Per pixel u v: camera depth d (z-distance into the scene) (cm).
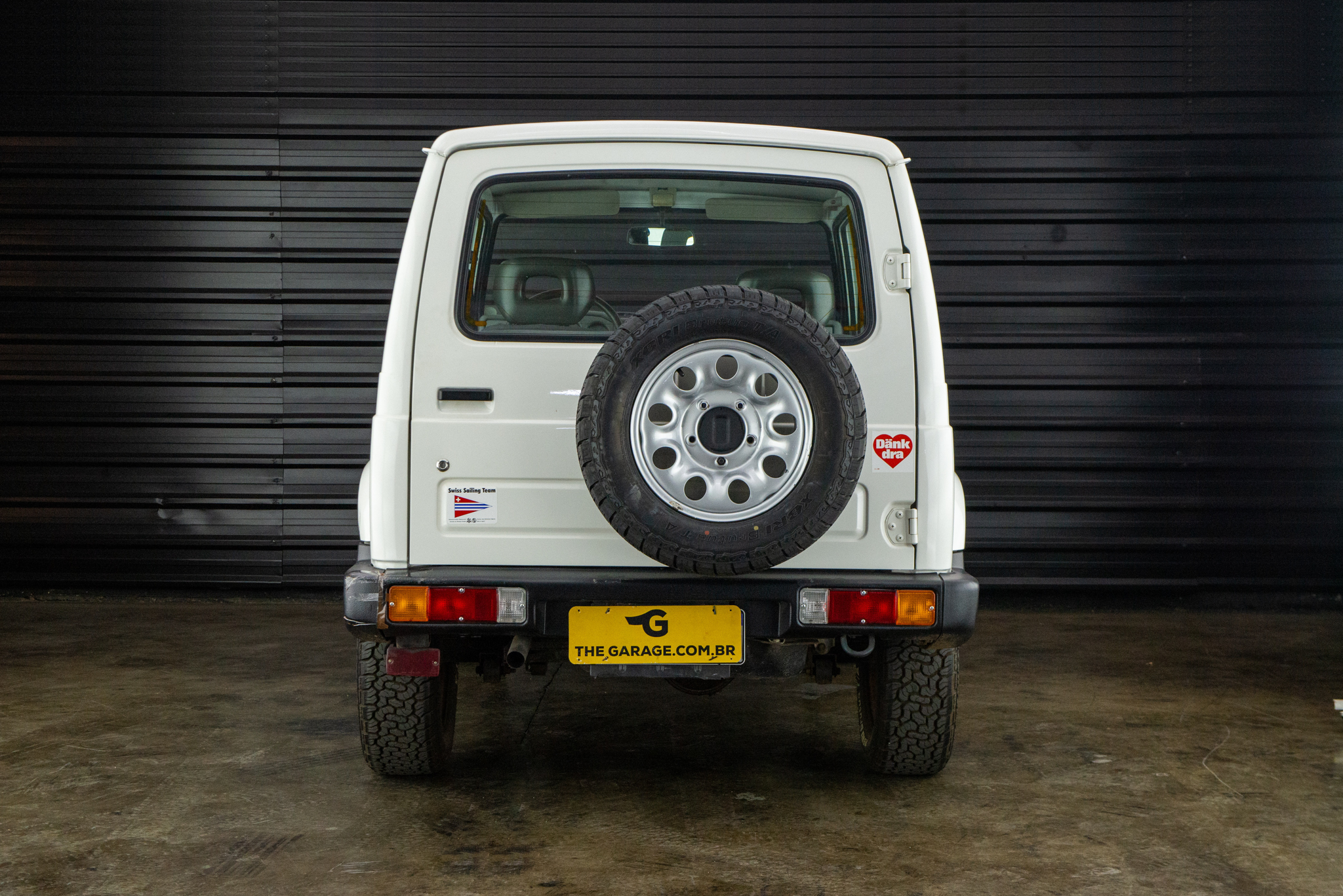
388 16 666
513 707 429
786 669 300
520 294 312
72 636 560
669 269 320
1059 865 273
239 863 270
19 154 662
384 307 672
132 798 317
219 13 663
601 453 257
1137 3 664
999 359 667
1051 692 459
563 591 277
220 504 672
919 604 280
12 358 665
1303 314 667
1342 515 670
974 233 668
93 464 669
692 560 259
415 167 671
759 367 260
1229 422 666
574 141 297
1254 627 617
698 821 302
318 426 671
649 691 455
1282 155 666
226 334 670
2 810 307
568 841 286
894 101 668
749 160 299
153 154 665
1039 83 666
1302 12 663
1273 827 302
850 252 303
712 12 666
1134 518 669
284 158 668
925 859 276
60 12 659
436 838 287
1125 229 667
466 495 285
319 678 473
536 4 667
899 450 290
